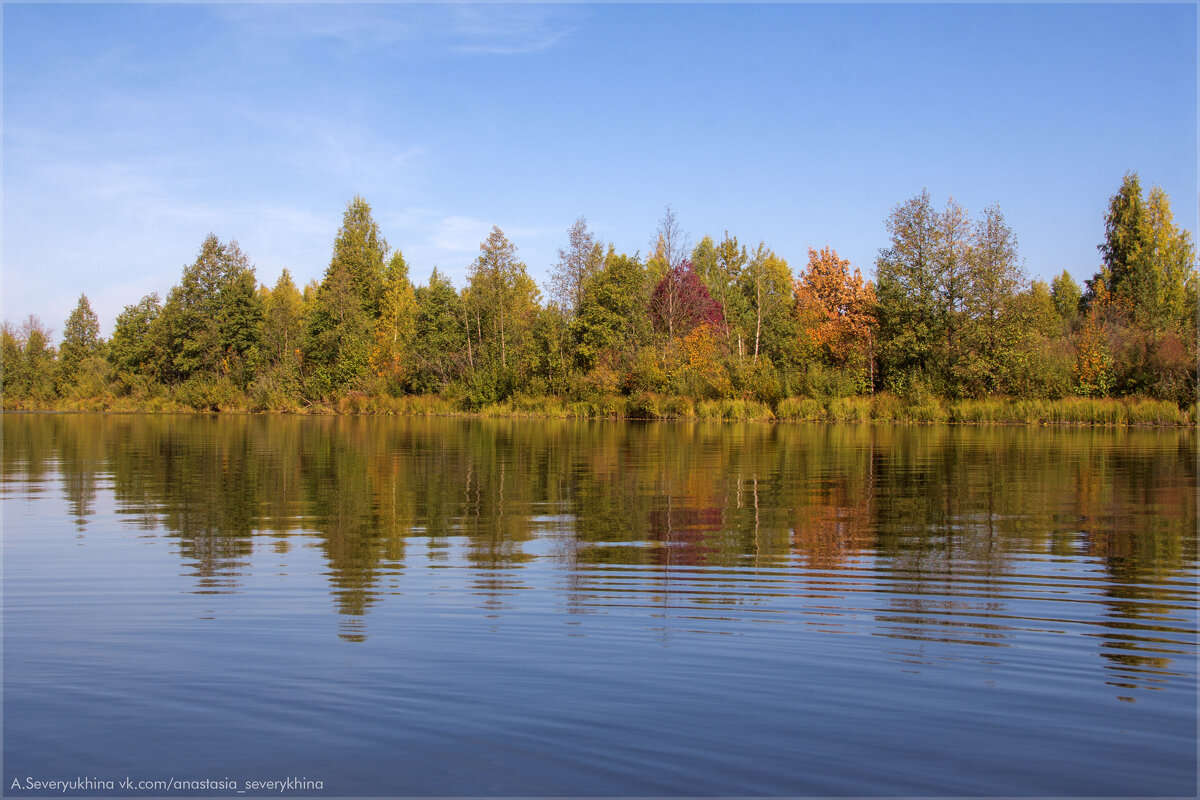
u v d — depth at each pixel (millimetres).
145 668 5148
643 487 14070
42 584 7250
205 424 39219
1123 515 11031
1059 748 4090
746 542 9148
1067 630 5965
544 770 3830
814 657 5367
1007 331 42062
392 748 4066
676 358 46500
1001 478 15273
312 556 8430
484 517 10906
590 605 6559
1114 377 40750
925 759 3963
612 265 52375
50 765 3920
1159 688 4883
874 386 47500
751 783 3715
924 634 5836
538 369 51406
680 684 4879
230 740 4176
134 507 11875
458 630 5898
